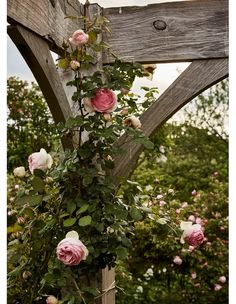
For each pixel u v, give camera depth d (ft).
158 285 17.65
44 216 6.63
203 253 17.72
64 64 6.60
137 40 8.33
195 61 8.21
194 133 27.63
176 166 23.95
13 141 17.46
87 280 6.84
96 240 6.35
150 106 8.07
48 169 6.45
